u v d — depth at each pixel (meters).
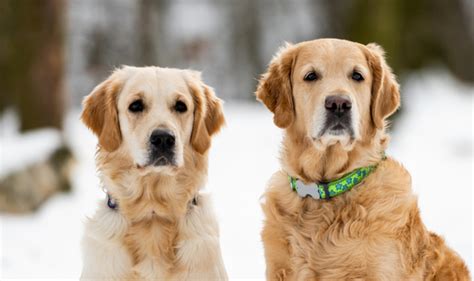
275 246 6.72
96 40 33.47
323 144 6.50
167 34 35.75
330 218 6.54
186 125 6.85
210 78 37.22
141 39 32.34
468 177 16.86
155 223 6.68
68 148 14.31
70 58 31.80
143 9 32.22
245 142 19.20
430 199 14.40
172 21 36.72
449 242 10.99
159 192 6.70
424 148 21.23
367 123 6.75
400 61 27.47
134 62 33.34
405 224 6.49
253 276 9.48
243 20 37.62
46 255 10.05
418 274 6.50
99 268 6.59
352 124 6.43
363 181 6.61
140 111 6.73
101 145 6.88
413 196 6.68
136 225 6.69
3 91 25.06
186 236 6.70
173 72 7.03
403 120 23.16
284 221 6.70
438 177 16.80
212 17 37.56
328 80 6.56
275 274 6.72
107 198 6.87
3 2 21.59
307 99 6.66
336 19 36.12
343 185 6.57
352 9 24.52
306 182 6.70
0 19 22.31
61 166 13.77
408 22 33.94
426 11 34.16
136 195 6.70
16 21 16.00
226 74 37.47
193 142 6.92
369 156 6.68
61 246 10.57
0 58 24.11
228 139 19.50
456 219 12.67
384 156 6.85
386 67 6.99
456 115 26.27
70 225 11.84
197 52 37.06
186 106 6.84
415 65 33.44
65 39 16.17
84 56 33.19
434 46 34.31
